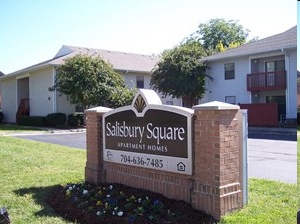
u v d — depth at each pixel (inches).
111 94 1018.1
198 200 192.4
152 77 1128.2
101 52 1334.9
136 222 183.9
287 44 895.7
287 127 869.8
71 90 993.5
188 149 199.8
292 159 414.3
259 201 211.8
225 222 176.2
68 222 196.1
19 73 1300.4
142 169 231.8
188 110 201.5
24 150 486.3
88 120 277.7
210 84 1099.3
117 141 252.2
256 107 924.0
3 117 1457.9
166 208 197.8
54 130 954.1
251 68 995.3
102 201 219.1
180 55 1073.5
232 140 189.5
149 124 224.7
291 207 199.3
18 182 289.1
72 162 383.2
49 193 255.4
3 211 125.0
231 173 189.0
